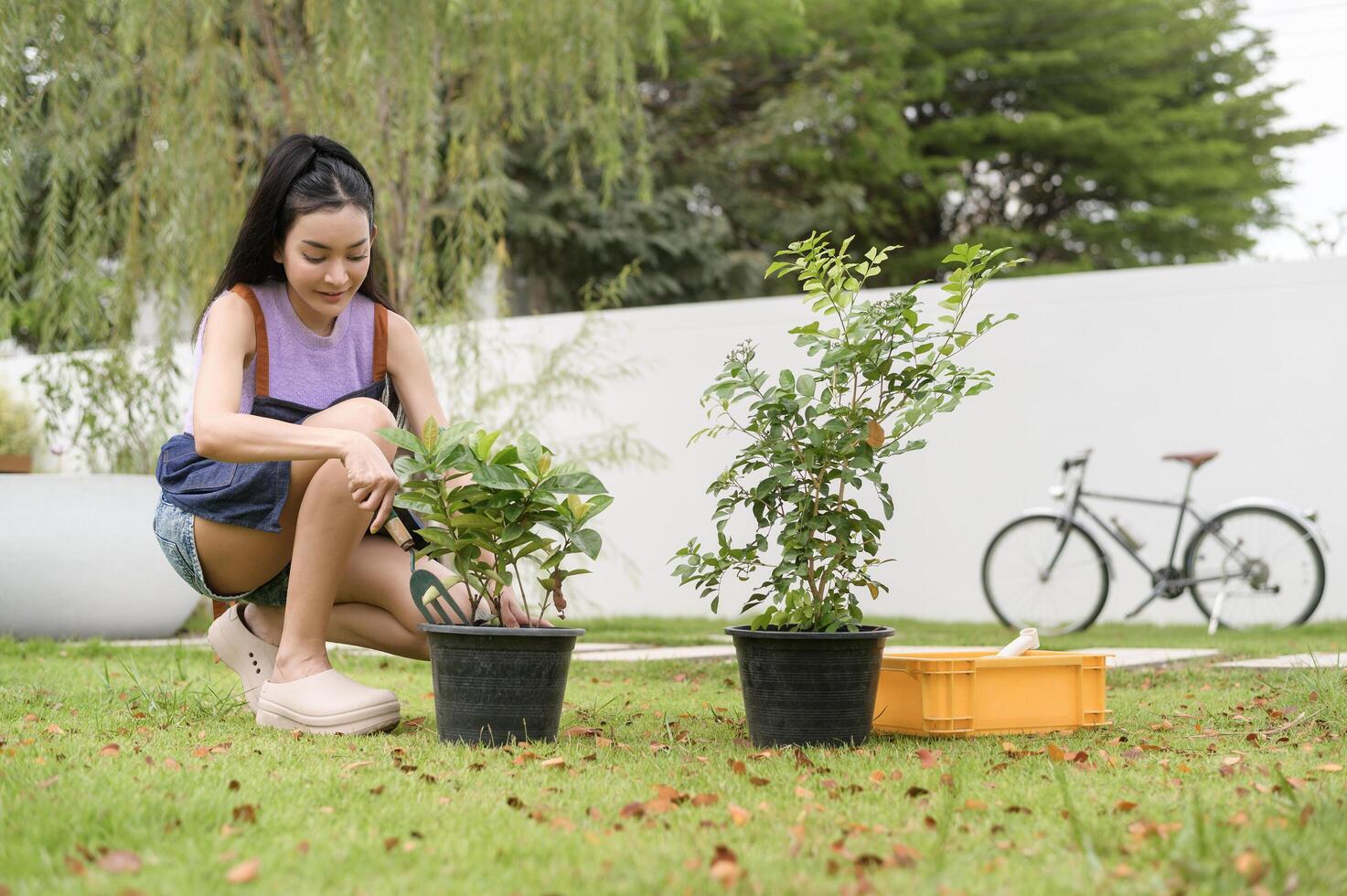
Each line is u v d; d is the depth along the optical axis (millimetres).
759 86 14547
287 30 5211
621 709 2521
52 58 4391
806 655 1905
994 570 5777
